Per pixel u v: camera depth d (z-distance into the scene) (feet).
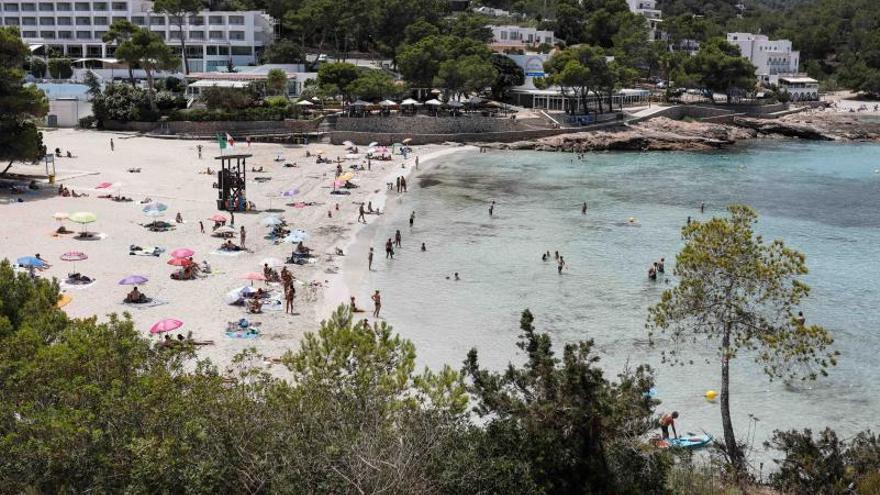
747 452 118.42
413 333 165.37
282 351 147.84
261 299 177.68
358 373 80.48
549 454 74.49
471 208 295.28
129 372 83.41
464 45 538.06
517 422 78.13
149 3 636.48
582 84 497.87
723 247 113.70
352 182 335.26
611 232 260.21
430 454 75.00
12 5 647.56
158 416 73.46
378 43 632.38
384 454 72.84
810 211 302.86
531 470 73.41
